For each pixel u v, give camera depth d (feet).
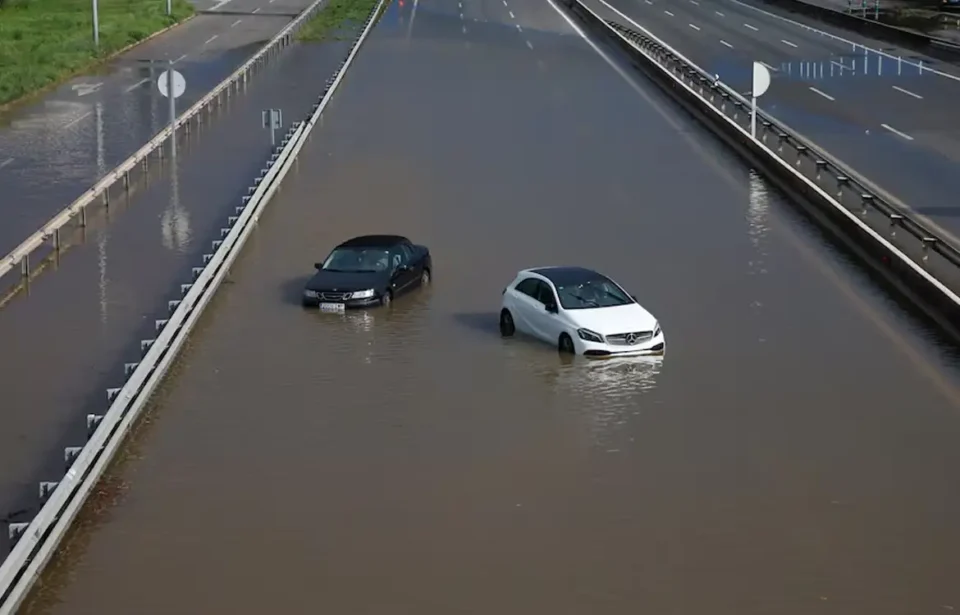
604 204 140.46
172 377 89.51
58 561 62.95
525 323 97.91
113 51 261.44
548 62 237.66
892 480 71.92
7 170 158.71
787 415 81.76
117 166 154.51
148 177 154.20
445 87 213.05
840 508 68.39
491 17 303.27
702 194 144.77
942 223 125.39
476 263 119.03
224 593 59.72
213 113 195.72
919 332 98.84
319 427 80.18
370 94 207.41
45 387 87.40
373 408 83.35
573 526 66.28
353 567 62.13
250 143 173.06
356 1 335.88
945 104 192.65
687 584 60.23
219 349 95.55
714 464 74.13
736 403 83.97
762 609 57.93
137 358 93.15
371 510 68.39
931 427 79.71
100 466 71.36
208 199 142.82
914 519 67.00
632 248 123.54
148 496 70.28
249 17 319.06
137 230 130.11
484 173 154.71
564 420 81.00
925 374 89.45
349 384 87.86
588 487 71.10
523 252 122.52
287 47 265.34
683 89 195.83
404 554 63.41
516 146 169.78
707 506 68.64
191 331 99.35
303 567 62.13
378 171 156.04
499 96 204.85
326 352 94.79
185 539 65.21
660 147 168.86
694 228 130.72
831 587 59.98
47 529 63.72
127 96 214.48
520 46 257.14
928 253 116.16
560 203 140.97
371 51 253.03
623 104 198.29
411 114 191.21
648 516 67.41
